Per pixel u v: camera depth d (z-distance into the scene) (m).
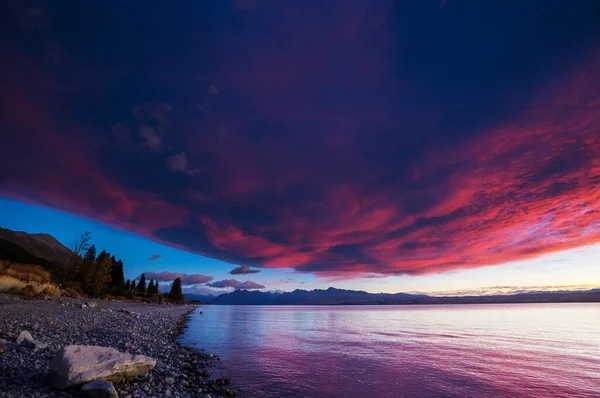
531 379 18.30
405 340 36.72
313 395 14.30
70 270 71.88
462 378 18.25
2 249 67.94
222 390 13.88
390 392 15.18
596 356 26.39
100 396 9.34
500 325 64.62
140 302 92.81
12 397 8.82
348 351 27.66
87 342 18.27
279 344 31.05
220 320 65.56
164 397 11.29
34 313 25.75
